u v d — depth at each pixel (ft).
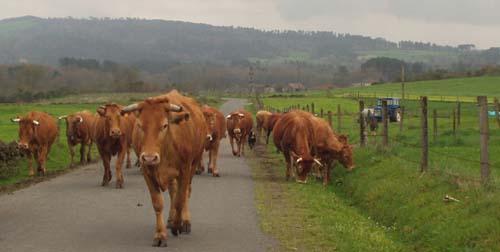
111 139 57.88
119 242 35.58
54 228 39.32
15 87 354.95
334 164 68.90
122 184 58.18
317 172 66.64
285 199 51.11
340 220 42.45
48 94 336.49
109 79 450.71
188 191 39.75
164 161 34.32
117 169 58.29
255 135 117.50
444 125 128.16
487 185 40.83
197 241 36.06
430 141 87.45
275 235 37.65
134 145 36.73
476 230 34.06
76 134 80.28
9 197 52.13
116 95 387.14
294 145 61.36
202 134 39.70
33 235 37.35
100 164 82.02
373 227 41.68
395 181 51.34
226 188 57.41
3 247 34.27
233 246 34.86
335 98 342.64
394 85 463.01
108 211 45.29
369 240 36.50
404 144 74.54
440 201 41.63
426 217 40.27
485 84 396.37
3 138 102.53
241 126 91.86
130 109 34.24
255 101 340.59
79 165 80.64
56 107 230.68
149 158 32.71
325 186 61.36
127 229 39.14
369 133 108.06
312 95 414.82
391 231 41.27
